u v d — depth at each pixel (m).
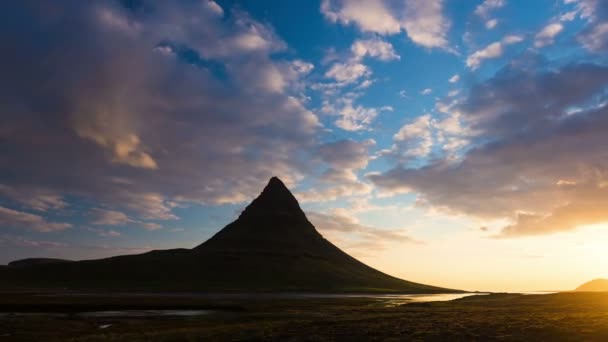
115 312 72.38
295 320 50.47
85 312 72.94
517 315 45.78
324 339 32.00
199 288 180.88
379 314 55.75
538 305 65.25
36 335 44.94
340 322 42.91
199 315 64.56
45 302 86.81
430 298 129.50
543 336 30.62
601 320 36.56
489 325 36.59
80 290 158.75
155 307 81.75
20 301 89.00
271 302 95.50
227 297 121.50
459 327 36.03
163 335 37.56
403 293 192.25
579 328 32.72
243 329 39.88
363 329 36.34
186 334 37.50
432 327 36.59
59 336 44.56
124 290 164.62
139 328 49.62
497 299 93.69
